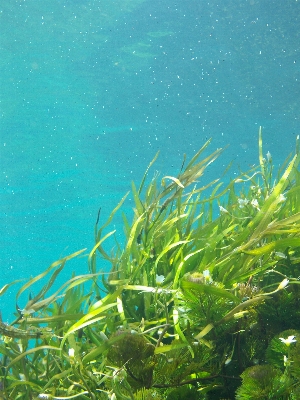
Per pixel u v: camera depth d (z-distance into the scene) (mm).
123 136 18828
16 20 15859
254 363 1796
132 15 16438
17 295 1948
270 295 2068
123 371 1493
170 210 2723
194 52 17859
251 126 19016
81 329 1949
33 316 2061
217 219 2400
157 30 16984
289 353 1482
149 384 1591
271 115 18734
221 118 18922
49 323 2057
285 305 1976
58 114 18000
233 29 16984
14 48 16766
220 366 1718
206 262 2115
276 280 2271
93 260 2299
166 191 2545
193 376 1729
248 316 1861
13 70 17203
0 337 1940
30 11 15641
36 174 16891
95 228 2393
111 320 1939
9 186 15688
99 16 16141
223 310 1756
